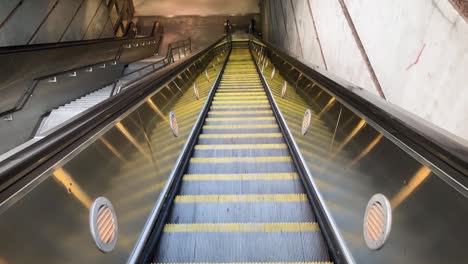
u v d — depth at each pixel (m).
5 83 4.14
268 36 13.09
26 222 0.93
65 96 5.74
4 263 0.83
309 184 2.37
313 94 3.12
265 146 3.36
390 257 1.19
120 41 9.30
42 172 1.05
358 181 1.61
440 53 1.73
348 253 1.56
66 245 1.09
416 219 1.07
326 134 2.33
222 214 2.19
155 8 15.12
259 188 2.55
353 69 3.17
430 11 1.82
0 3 5.41
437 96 1.75
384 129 1.41
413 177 1.13
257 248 1.82
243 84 6.66
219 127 4.04
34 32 6.42
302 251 1.79
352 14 3.18
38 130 4.75
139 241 1.70
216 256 1.78
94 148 1.48
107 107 1.76
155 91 2.72
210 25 15.11
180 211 2.23
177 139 3.04
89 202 1.29
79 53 6.57
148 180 2.04
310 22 5.34
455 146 0.94
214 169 2.94
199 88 5.96
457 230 0.88
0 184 0.84
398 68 2.22
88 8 9.62
